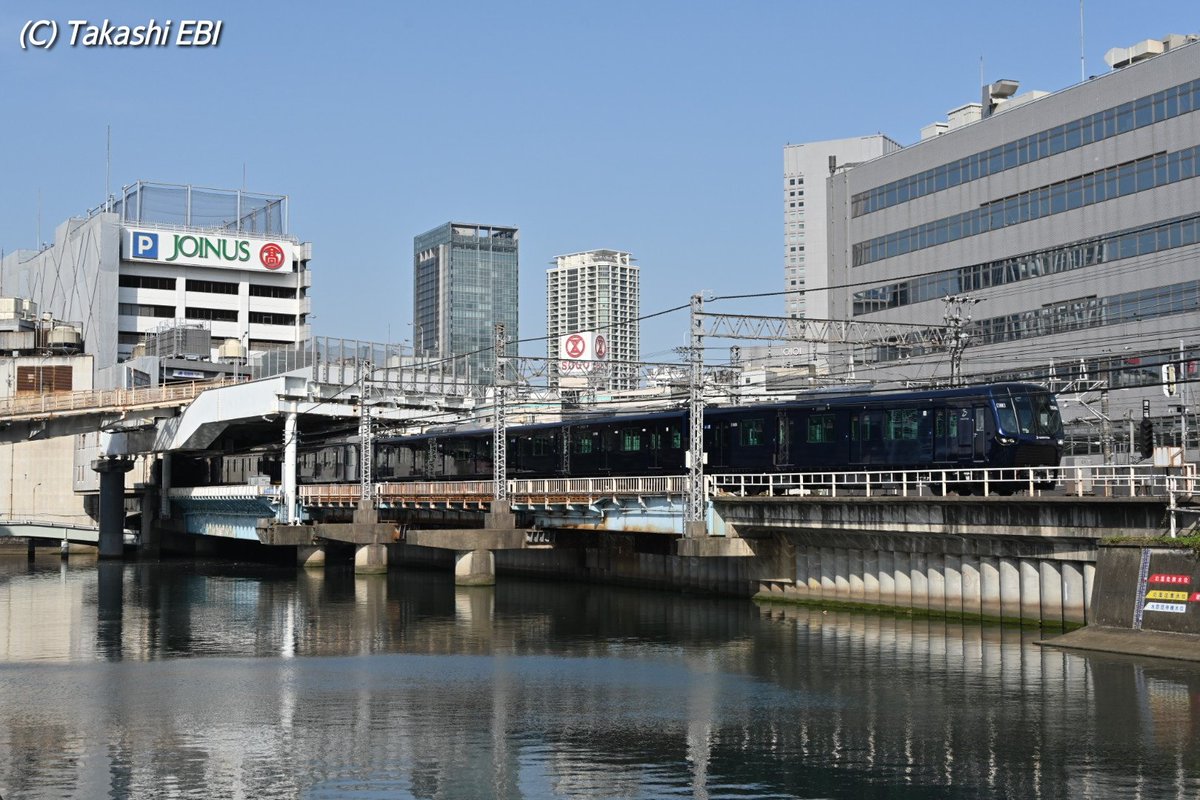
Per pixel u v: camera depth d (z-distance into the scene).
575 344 117.38
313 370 93.12
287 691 41.19
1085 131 83.81
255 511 97.25
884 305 102.88
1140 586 43.12
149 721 36.50
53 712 37.81
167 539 121.19
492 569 79.56
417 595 75.12
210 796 28.88
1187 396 74.94
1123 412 79.62
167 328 145.75
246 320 162.62
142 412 100.56
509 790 29.30
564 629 56.69
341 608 67.69
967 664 43.03
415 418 97.69
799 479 62.16
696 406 61.53
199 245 158.88
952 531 50.31
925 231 98.44
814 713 36.72
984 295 92.38
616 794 28.97
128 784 29.83
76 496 123.25
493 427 87.25
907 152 100.62
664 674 43.72
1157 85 78.25
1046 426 55.69
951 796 28.30
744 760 31.64
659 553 74.88
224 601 71.94
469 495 77.12
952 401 56.25
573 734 34.62
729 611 61.91
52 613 65.62
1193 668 40.28
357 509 87.06
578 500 68.31
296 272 166.88
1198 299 75.00
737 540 61.53
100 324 151.62
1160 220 77.88
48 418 95.75
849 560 58.81
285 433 92.69
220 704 39.00
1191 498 42.56
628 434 72.25
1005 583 50.41
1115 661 42.00
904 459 57.84
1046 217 86.88
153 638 55.06
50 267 173.00
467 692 40.81
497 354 74.44
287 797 28.83
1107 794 28.03
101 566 102.56
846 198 108.12
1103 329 81.75
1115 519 44.59
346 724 36.00
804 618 57.72
